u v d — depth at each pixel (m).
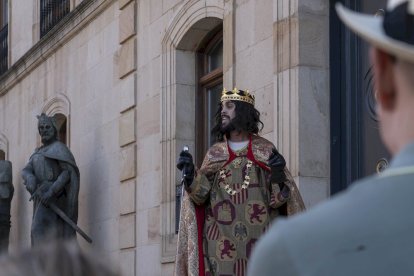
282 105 8.20
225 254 5.98
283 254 1.69
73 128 14.11
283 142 8.15
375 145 7.53
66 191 12.84
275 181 5.88
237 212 6.01
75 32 14.10
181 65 10.76
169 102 10.78
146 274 11.10
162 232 10.65
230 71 9.23
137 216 11.52
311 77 8.05
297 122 7.98
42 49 15.52
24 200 16.31
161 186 10.77
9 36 18.25
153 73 11.27
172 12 10.80
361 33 1.79
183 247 6.18
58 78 14.91
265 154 6.09
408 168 1.71
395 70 1.76
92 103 13.33
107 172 12.59
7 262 1.47
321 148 8.03
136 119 11.73
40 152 12.85
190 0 10.30
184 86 10.76
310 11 8.12
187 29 10.41
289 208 5.99
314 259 1.66
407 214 1.64
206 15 9.92
